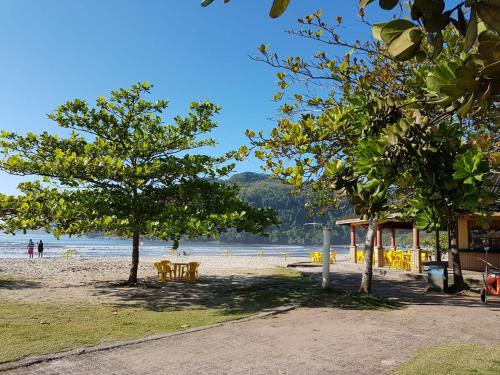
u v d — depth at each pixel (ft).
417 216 5.90
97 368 19.53
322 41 25.07
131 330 27.71
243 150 20.49
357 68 26.43
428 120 6.05
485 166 5.20
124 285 54.44
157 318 32.53
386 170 5.91
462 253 66.95
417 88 7.70
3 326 27.81
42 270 79.77
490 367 18.83
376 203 6.03
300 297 43.93
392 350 22.82
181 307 38.63
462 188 5.54
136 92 53.36
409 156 5.92
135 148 50.21
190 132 53.42
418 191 5.91
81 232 44.60
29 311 33.94
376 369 19.47
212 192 49.75
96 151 47.62
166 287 54.03
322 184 19.22
